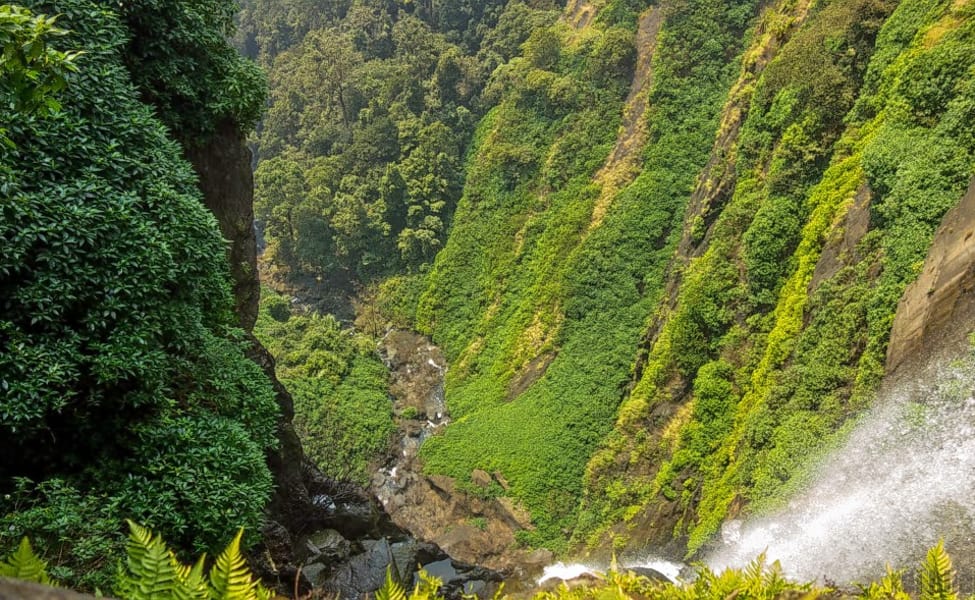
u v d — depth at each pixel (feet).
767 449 64.54
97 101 32.17
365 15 240.94
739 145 102.37
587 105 164.25
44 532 22.71
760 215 88.89
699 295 95.45
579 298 135.54
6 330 25.18
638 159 146.20
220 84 45.62
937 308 49.26
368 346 158.40
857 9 85.10
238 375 38.01
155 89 42.37
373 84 207.72
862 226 68.28
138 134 33.78
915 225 57.16
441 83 203.51
